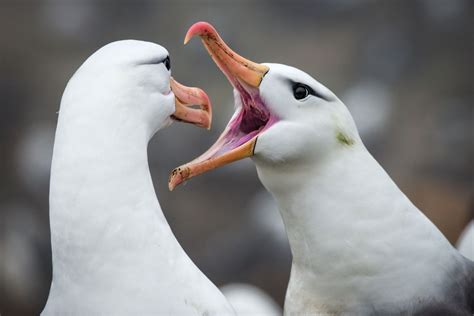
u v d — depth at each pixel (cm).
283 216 557
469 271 548
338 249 536
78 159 448
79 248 450
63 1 3222
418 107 2617
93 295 452
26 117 2695
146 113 468
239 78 535
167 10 3209
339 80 2836
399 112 2589
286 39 3052
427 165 2241
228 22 3073
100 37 3197
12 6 3256
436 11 2980
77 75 462
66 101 457
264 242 1797
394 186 543
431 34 2977
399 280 533
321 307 550
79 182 448
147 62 469
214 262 1820
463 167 2189
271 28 3094
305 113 531
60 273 460
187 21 3136
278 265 1764
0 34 3147
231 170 2208
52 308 468
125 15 3206
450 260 545
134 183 455
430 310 532
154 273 456
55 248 457
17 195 2306
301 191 540
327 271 542
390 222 533
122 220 450
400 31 2983
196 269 474
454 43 2955
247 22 3106
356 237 533
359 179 535
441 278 538
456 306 536
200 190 2200
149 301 454
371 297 537
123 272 451
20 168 2383
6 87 2778
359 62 2897
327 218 536
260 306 1000
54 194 452
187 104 520
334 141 534
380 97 2609
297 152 529
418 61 2881
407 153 2342
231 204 2150
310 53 2973
